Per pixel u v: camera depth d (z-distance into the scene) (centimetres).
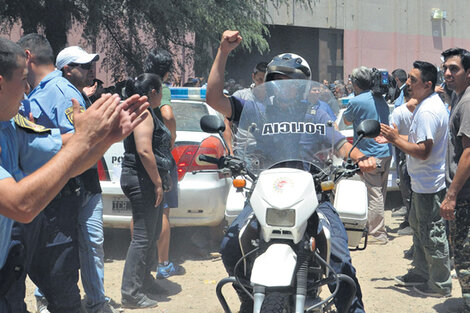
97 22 1342
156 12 1418
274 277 281
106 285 557
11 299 254
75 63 457
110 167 614
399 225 811
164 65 568
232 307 506
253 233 320
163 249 577
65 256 373
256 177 337
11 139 264
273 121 344
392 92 1094
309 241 307
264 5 1841
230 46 381
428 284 533
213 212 622
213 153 616
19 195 210
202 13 1446
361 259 655
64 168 217
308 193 299
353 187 405
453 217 443
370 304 513
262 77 676
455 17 2919
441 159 503
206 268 616
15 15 1354
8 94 239
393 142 501
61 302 378
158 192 490
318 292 351
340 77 2688
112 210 616
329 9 2623
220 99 386
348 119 721
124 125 234
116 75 1527
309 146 337
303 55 2620
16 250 254
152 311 492
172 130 570
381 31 2744
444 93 736
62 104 392
